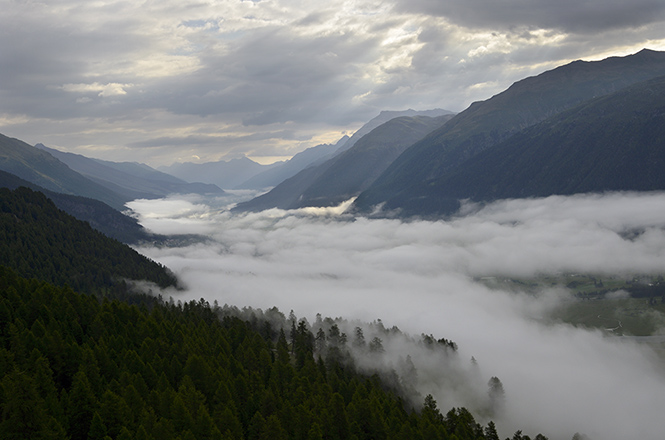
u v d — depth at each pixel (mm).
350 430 109375
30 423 79500
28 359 98062
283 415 108500
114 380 100125
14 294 131500
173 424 91750
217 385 113312
